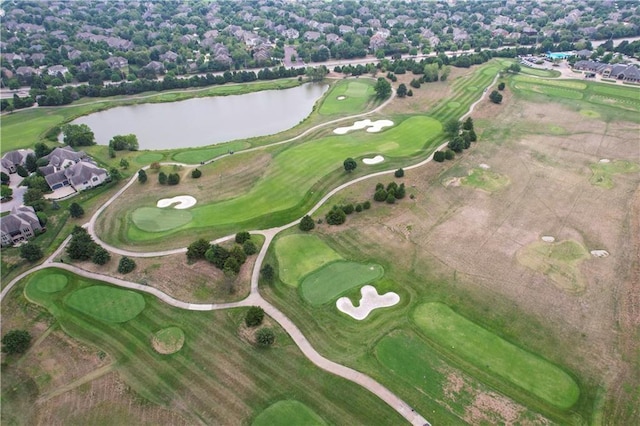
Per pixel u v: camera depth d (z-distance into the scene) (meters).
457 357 54.22
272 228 79.19
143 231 79.69
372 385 51.16
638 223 77.69
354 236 76.19
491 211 82.38
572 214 80.81
